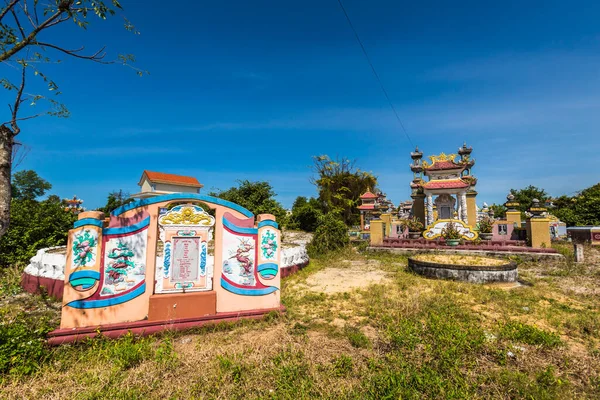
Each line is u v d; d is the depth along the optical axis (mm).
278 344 4734
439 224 16734
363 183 33375
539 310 6395
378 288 8281
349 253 15461
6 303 7203
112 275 5316
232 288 6059
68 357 4371
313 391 3459
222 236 6125
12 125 4320
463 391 3365
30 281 8203
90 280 5168
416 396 3293
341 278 9992
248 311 6047
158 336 5250
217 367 4004
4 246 10062
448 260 10250
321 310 6609
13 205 11562
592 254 13664
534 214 14016
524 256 12953
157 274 5680
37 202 12852
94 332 4961
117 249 5395
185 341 5105
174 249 5789
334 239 16266
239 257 6191
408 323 5219
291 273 10461
